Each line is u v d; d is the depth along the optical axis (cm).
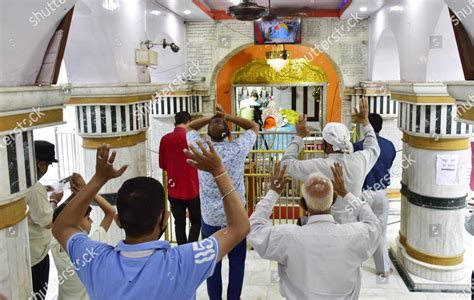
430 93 489
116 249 177
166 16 848
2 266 256
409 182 547
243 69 1184
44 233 389
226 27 990
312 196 268
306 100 1195
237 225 181
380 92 868
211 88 1025
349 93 986
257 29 977
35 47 275
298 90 1194
